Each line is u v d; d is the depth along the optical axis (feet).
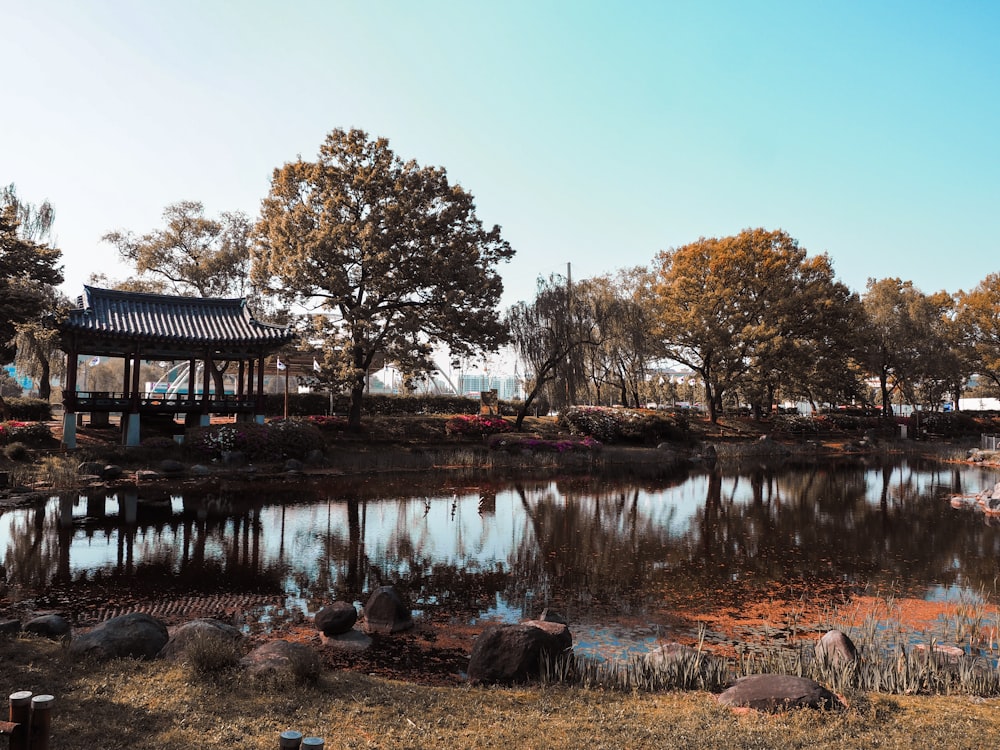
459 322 108.68
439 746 16.53
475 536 51.78
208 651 21.04
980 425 183.62
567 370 124.57
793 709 19.49
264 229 110.42
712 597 36.50
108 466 76.38
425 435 113.91
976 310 194.08
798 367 147.84
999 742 17.34
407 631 30.07
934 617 33.35
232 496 67.56
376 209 107.24
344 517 58.44
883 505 69.51
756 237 153.17
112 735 16.16
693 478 91.66
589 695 21.13
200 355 98.43
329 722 17.69
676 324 151.64
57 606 32.83
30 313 77.20
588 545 49.26
